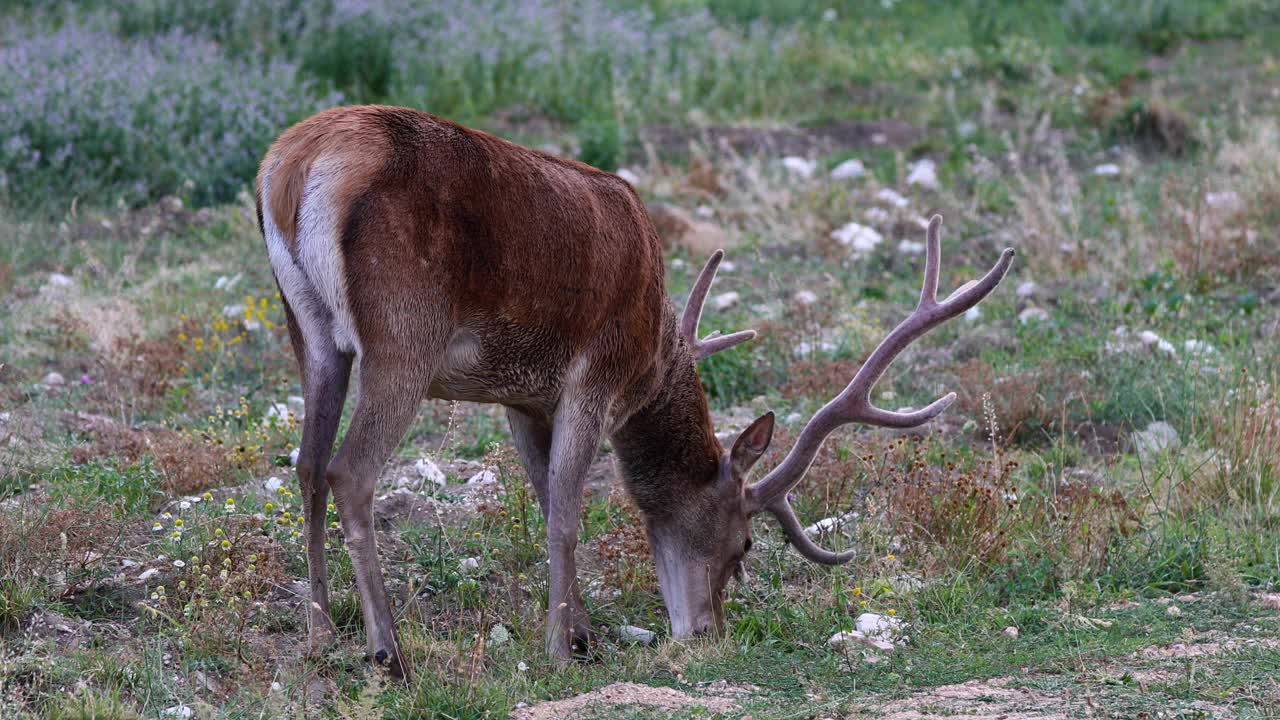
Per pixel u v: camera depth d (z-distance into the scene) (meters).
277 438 12.52
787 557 10.56
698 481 9.44
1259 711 7.38
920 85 32.75
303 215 7.78
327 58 27.61
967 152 26.42
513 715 7.74
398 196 7.82
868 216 21.41
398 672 8.13
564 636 8.80
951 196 21.75
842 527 10.84
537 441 9.55
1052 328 16.11
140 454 11.80
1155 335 15.33
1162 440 12.89
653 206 20.95
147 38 26.91
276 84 24.30
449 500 11.20
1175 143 26.56
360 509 7.96
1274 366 13.73
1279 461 11.64
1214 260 18.14
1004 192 23.20
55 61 23.06
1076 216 19.88
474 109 27.88
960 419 13.55
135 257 17.33
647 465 9.48
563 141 25.72
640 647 9.23
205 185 21.44
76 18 27.55
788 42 34.25
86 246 17.52
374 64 27.86
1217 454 11.80
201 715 7.20
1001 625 9.17
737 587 10.14
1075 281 18.16
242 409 12.69
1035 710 7.52
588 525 10.93
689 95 29.67
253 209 19.77
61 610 8.90
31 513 9.84
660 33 32.47
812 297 17.36
